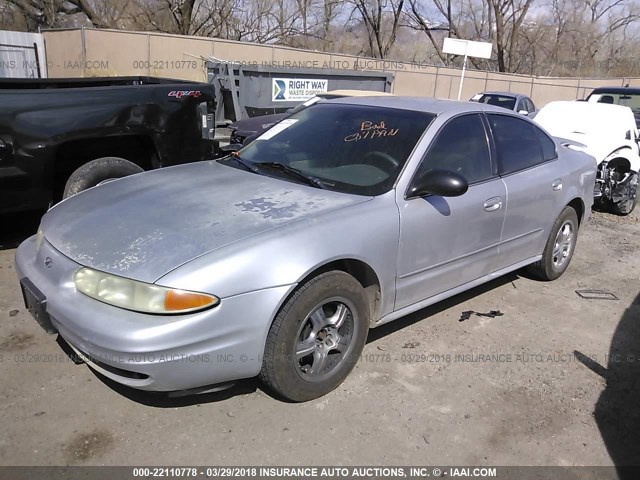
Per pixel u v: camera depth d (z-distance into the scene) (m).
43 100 4.42
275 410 2.96
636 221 7.65
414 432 2.87
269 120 8.61
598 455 2.79
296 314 2.78
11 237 5.20
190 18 23.97
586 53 40.75
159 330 2.47
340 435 2.81
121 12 25.72
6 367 3.19
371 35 34.97
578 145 5.86
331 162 3.60
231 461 2.60
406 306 3.49
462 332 3.93
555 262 4.90
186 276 2.52
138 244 2.73
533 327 4.09
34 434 2.69
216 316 2.55
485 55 15.31
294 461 2.62
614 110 7.88
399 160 3.42
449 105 3.95
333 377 3.09
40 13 26.14
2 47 20.59
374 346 3.65
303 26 29.75
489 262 4.04
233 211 3.00
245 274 2.61
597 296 4.75
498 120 4.17
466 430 2.91
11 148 4.30
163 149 5.23
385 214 3.17
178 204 3.11
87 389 3.04
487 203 3.79
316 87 11.88
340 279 2.95
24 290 3.00
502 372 3.46
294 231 2.82
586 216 5.14
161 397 3.01
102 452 2.61
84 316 2.58
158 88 5.11
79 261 2.74
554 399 3.22
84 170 4.80
